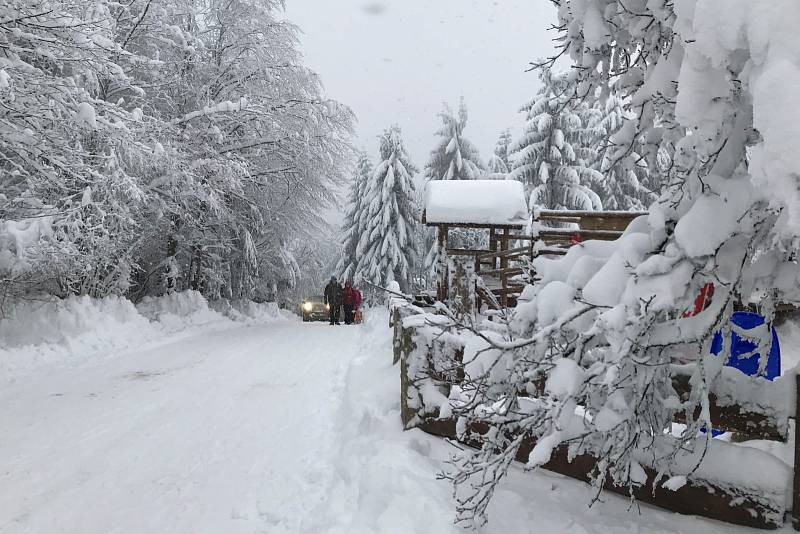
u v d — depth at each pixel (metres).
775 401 2.44
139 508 3.39
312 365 8.60
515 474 3.16
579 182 22.62
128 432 4.97
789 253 1.90
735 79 1.68
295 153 18.58
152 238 15.92
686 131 2.25
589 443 2.21
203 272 19.12
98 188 9.95
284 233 22.25
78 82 9.97
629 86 2.96
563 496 2.84
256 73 17.61
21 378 7.24
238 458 4.28
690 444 2.53
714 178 1.95
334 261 41.34
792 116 1.31
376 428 4.19
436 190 9.10
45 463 4.15
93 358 8.91
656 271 1.91
